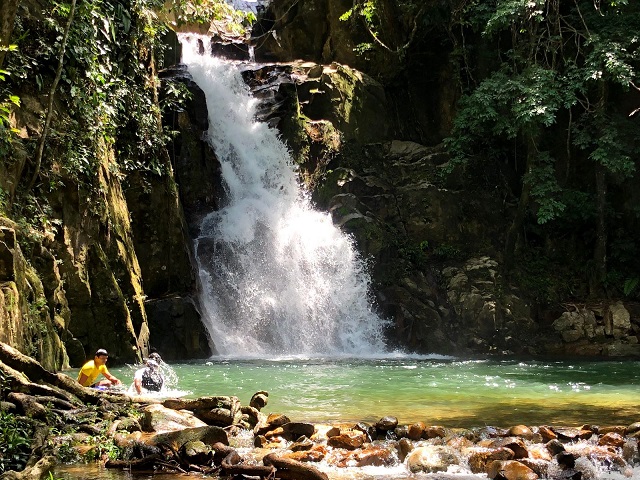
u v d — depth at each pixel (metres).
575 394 11.73
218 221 20.50
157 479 6.37
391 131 25.86
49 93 12.77
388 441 7.61
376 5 25.80
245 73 25.08
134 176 16.75
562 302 22.67
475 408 10.05
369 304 20.81
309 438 7.66
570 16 22.23
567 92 20.86
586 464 6.71
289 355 18.88
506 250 22.92
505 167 25.22
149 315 16.38
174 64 23.41
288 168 23.20
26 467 6.41
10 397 7.77
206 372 14.22
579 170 24.89
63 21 13.90
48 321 11.24
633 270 24.06
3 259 9.66
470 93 25.83
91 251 14.05
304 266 20.84
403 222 23.05
